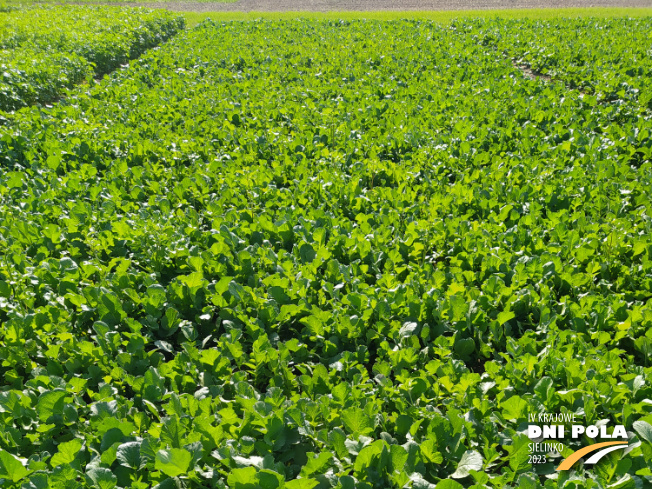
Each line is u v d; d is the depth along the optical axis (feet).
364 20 71.87
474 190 21.74
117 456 9.60
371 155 26.18
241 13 91.50
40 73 41.98
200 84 41.19
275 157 26.73
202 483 9.78
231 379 12.55
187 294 15.42
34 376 13.01
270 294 15.16
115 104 36.19
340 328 13.79
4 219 19.63
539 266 15.72
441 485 8.61
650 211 20.01
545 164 25.09
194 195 22.15
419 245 17.43
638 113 33.22
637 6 92.94
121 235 18.43
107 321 14.58
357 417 10.35
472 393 11.35
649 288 15.30
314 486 9.25
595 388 11.07
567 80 43.62
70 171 26.05
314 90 38.83
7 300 15.58
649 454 9.62
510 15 83.71
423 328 13.73
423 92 37.50
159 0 105.19
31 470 9.50
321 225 19.04
